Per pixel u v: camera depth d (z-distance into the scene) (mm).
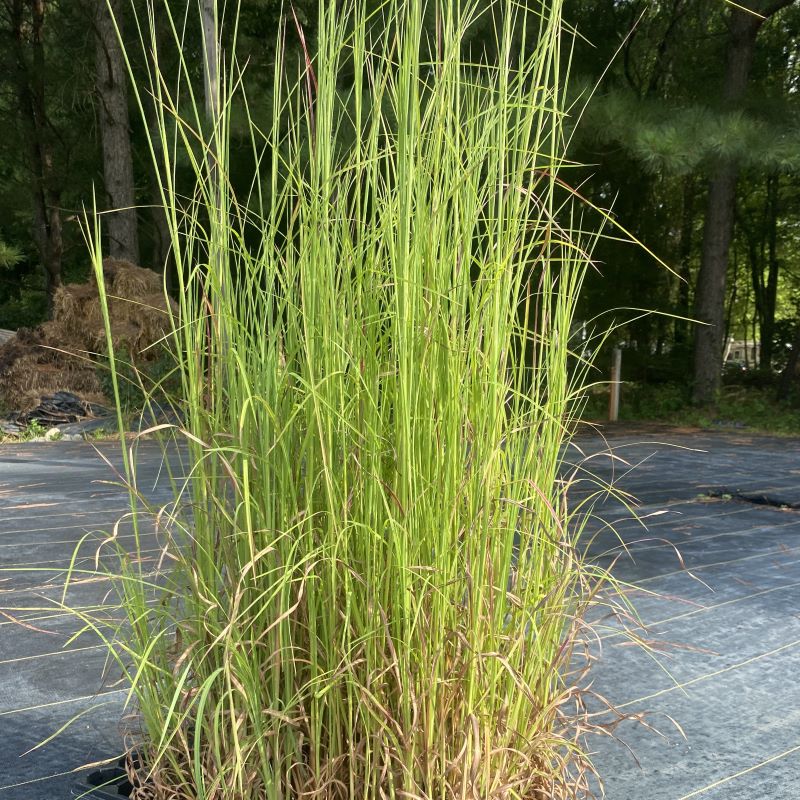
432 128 1167
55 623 2684
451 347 1132
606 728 1625
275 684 1121
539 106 1208
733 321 21578
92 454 6969
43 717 2014
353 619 1146
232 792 1131
